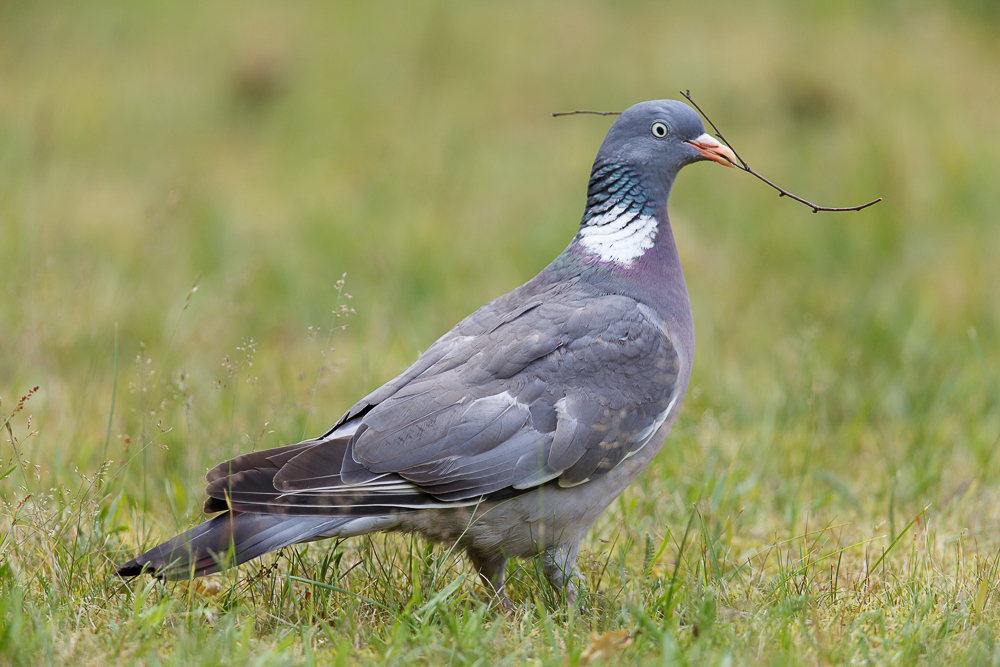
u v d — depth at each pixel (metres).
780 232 15.65
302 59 22.78
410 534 7.56
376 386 10.62
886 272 14.42
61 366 11.20
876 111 20.05
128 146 19.19
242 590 7.12
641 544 8.12
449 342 7.25
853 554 8.16
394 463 6.58
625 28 23.58
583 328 7.02
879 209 16.14
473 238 15.49
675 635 6.32
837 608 6.89
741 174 17.91
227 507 6.45
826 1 24.78
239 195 17.25
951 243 15.20
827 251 15.05
